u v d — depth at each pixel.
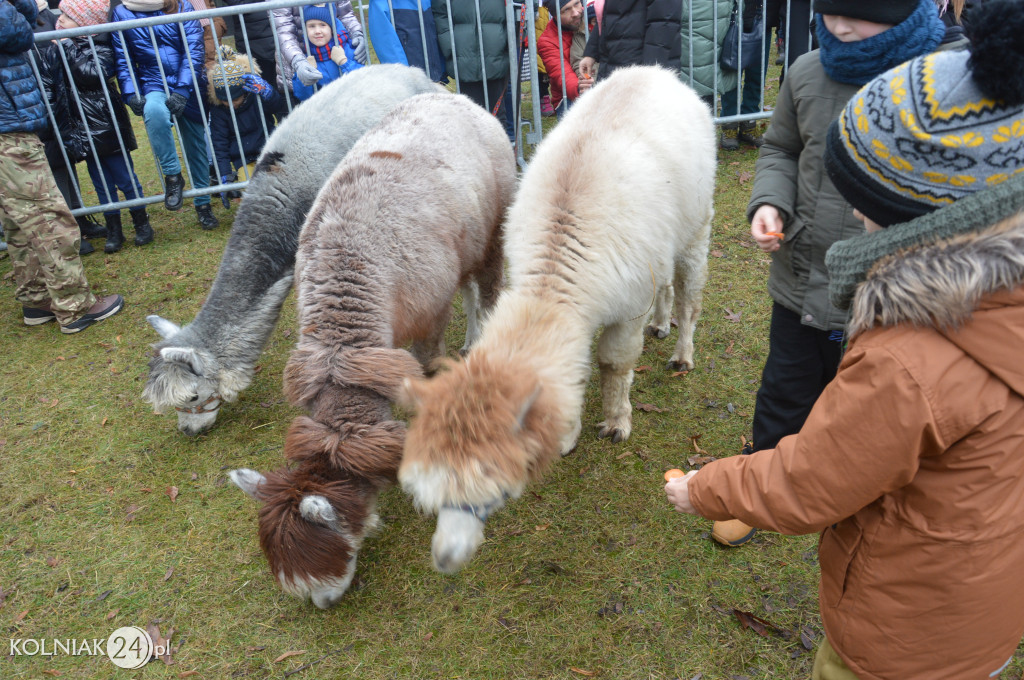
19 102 4.09
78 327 4.73
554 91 7.46
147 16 5.50
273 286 3.69
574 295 2.52
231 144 6.32
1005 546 1.30
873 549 1.40
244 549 3.05
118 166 5.67
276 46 5.74
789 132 2.32
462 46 5.98
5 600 2.87
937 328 1.17
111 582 2.93
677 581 2.75
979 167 1.09
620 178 2.69
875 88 1.20
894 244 1.20
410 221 3.07
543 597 2.73
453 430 1.98
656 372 3.94
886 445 1.21
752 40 6.15
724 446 3.38
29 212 4.33
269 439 3.72
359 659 2.55
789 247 2.33
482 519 2.05
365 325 2.82
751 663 2.42
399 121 3.59
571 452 3.42
